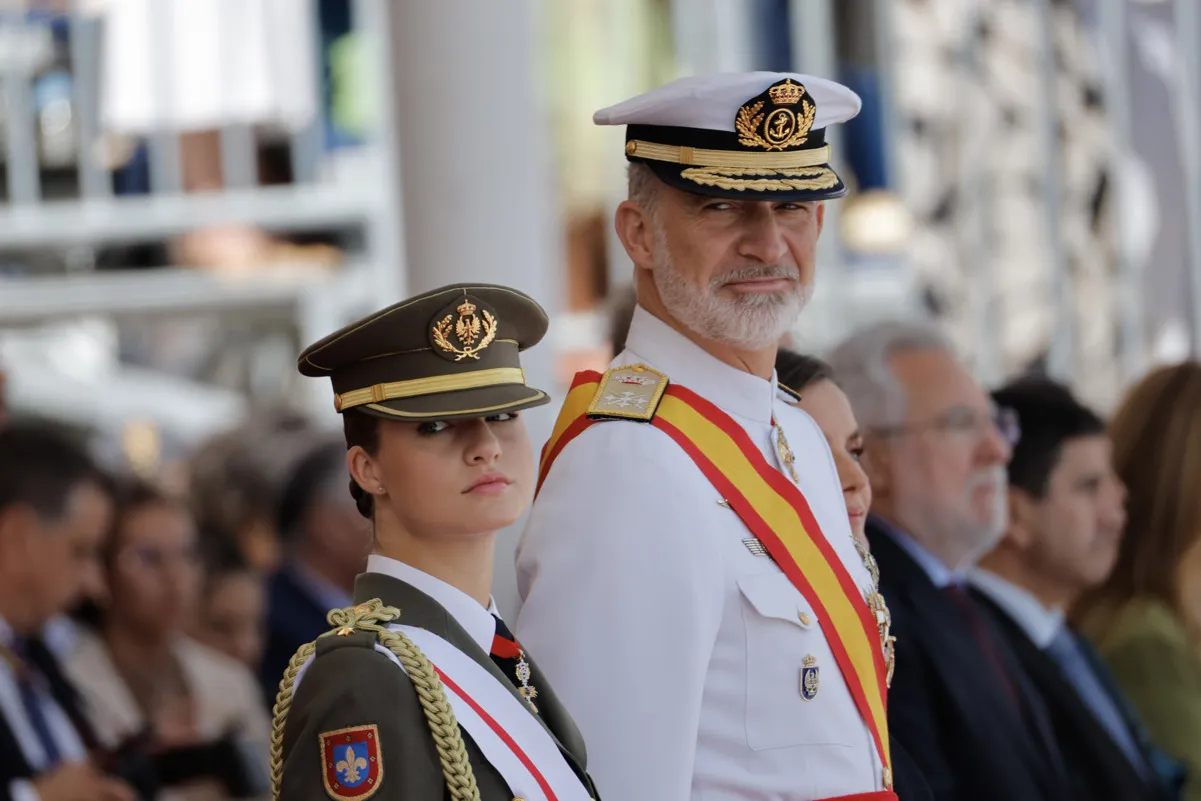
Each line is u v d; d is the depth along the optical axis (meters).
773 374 8.65
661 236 8.23
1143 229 23.92
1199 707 13.70
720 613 7.76
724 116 8.12
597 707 7.46
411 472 6.20
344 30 22.61
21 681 12.08
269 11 20.31
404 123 13.74
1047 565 12.66
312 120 22.42
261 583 15.49
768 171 8.14
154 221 22.17
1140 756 12.93
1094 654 13.23
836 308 22.53
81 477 12.62
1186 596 14.11
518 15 13.77
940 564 11.27
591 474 7.89
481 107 13.68
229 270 22.17
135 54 20.17
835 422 9.14
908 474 11.09
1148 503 14.16
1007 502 12.63
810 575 7.99
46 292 21.78
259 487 15.53
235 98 20.14
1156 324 23.88
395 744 5.87
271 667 14.34
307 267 22.27
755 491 8.03
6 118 21.98
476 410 6.19
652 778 7.42
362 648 6.04
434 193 13.70
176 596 14.08
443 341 6.27
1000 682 10.69
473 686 6.19
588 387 8.36
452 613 6.32
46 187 22.17
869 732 8.10
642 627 7.55
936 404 11.11
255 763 12.62
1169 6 24.03
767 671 7.77
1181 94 23.98
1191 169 24.00
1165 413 14.27
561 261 22.80
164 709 13.74
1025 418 12.62
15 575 12.31
